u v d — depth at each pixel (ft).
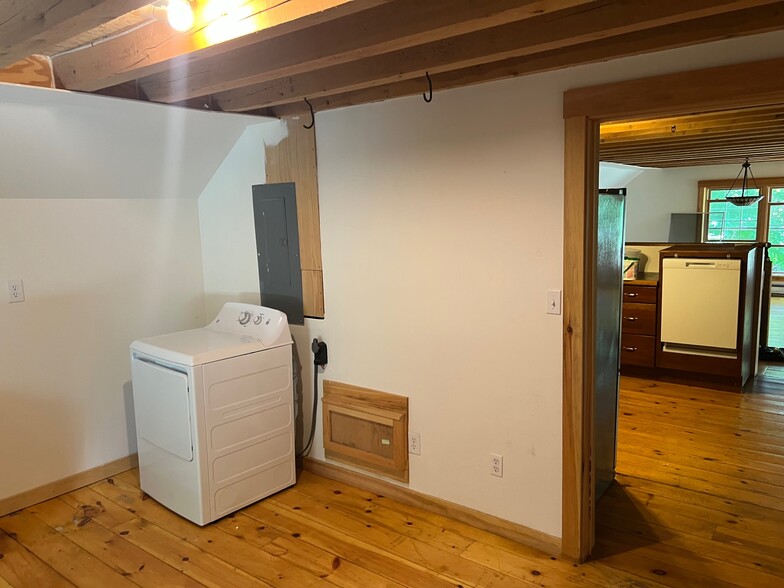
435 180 8.86
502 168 8.14
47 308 10.34
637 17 5.64
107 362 11.28
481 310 8.67
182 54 6.21
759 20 5.97
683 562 8.17
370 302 10.03
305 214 10.69
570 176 7.50
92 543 8.97
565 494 8.18
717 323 15.62
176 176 11.57
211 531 9.27
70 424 10.74
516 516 8.79
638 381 16.71
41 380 10.32
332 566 8.25
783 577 7.79
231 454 9.64
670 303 16.25
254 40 5.75
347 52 6.40
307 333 11.18
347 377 10.66
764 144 14.87
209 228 12.60
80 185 10.34
